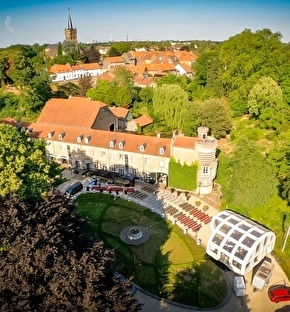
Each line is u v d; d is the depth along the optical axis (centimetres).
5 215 2881
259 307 3844
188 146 5828
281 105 7900
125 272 4184
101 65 17838
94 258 2698
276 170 5609
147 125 9050
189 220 5328
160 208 5609
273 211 5316
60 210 3275
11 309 2189
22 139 4666
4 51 11912
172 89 8688
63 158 7138
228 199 5575
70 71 14488
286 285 4147
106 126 7931
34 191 3994
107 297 2511
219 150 6656
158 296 3903
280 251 4703
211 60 10562
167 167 6178
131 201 5775
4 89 11231
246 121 8819
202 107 8181
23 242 2562
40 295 2331
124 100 9931
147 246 4669
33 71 10700
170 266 4328
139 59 17862
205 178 5956
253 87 8294
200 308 3797
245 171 5312
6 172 3722
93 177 6581
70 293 2330
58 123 7488
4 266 2444
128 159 6450
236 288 3959
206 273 4241
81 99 7950
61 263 2506
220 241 4322
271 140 7731
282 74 8894
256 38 9431
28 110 9831
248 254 4025
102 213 5388
